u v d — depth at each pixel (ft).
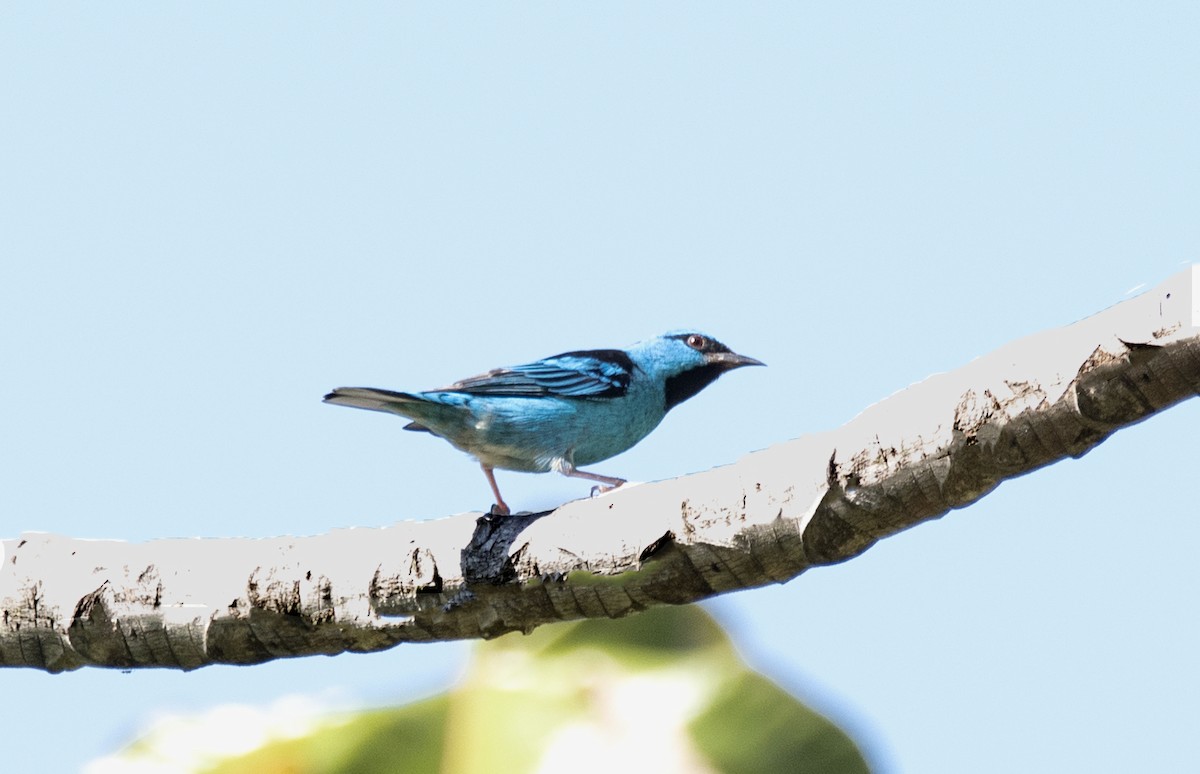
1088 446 30.96
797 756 34.94
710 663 36.47
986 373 31.35
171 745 33.53
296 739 34.32
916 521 32.99
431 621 37.58
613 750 35.42
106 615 39.24
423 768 35.17
